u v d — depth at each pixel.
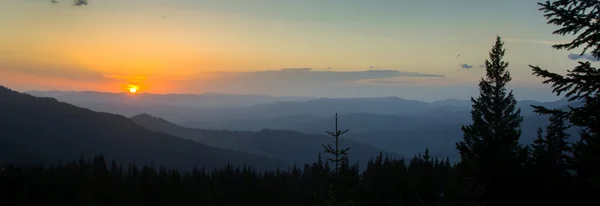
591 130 11.37
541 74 12.24
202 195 102.81
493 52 38.34
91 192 97.56
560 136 32.47
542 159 18.83
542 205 16.59
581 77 11.25
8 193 93.56
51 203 93.06
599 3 11.63
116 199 97.56
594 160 11.34
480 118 37.47
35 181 101.81
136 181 107.81
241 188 108.75
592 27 11.55
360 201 16.33
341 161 15.99
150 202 98.19
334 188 16.05
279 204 94.31
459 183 14.30
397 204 22.48
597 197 15.88
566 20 12.01
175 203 98.56
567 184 16.89
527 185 17.12
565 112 11.94
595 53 11.95
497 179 17.38
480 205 13.34
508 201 17.20
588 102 11.55
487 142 19.12
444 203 13.75
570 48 12.25
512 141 21.39
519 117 37.62
